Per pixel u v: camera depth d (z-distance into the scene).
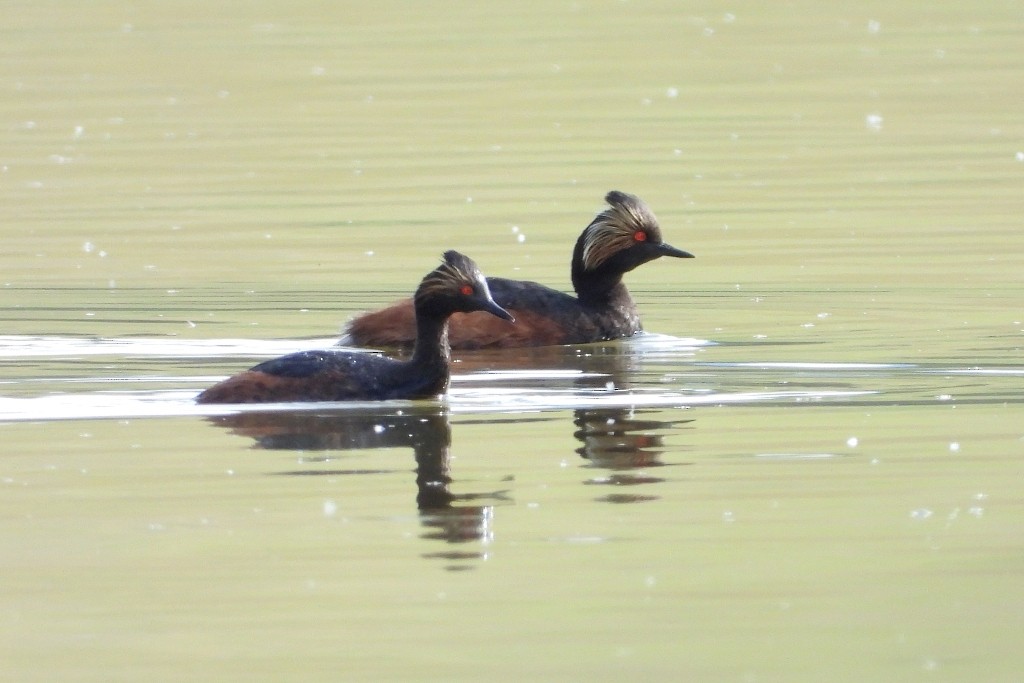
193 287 23.08
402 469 14.52
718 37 49.47
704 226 27.56
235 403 16.56
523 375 18.19
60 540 12.84
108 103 40.81
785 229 27.08
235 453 14.96
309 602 11.70
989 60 44.84
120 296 22.44
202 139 36.56
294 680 10.56
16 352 18.97
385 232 27.38
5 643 11.14
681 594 11.80
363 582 12.03
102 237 27.06
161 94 41.84
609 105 40.09
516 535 12.91
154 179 32.31
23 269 24.36
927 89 41.22
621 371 18.31
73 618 11.48
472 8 55.41
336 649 11.00
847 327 20.25
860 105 39.44
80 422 15.99
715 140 35.81
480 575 12.13
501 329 19.84
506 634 11.18
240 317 21.12
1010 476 14.20
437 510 13.45
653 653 10.92
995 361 18.25
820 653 10.91
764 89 41.75
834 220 27.69
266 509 13.48
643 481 14.18
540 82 43.00
